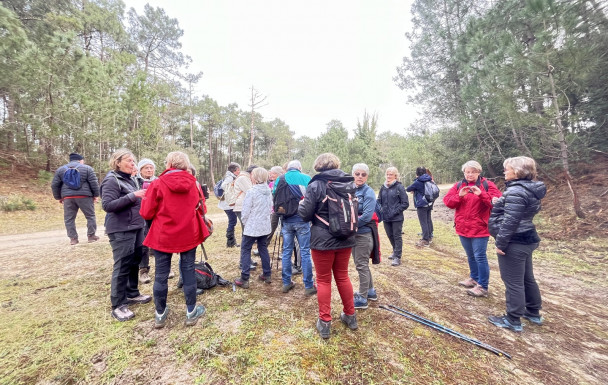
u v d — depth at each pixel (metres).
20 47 10.20
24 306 2.90
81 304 2.96
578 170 8.30
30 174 12.55
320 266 2.43
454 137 11.78
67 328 2.48
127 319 2.65
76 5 16.81
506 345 2.41
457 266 4.70
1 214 8.54
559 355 2.30
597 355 2.31
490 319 2.82
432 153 13.51
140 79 14.26
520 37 8.20
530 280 2.83
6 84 10.54
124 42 20.05
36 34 13.23
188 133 37.91
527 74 6.65
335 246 2.35
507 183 2.82
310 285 3.30
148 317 2.71
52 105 11.20
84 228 7.86
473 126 10.02
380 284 3.76
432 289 3.64
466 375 2.01
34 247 5.45
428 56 13.24
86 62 11.51
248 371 1.97
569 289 3.77
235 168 5.55
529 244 2.62
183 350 2.19
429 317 2.85
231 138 41.47
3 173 11.70
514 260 2.65
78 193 5.54
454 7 12.31
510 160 2.79
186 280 2.57
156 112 18.30
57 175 5.42
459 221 3.61
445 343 2.40
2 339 2.29
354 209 2.41
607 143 7.97
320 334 2.40
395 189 4.68
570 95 7.59
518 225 2.58
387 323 2.70
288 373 1.95
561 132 6.71
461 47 9.28
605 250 5.01
